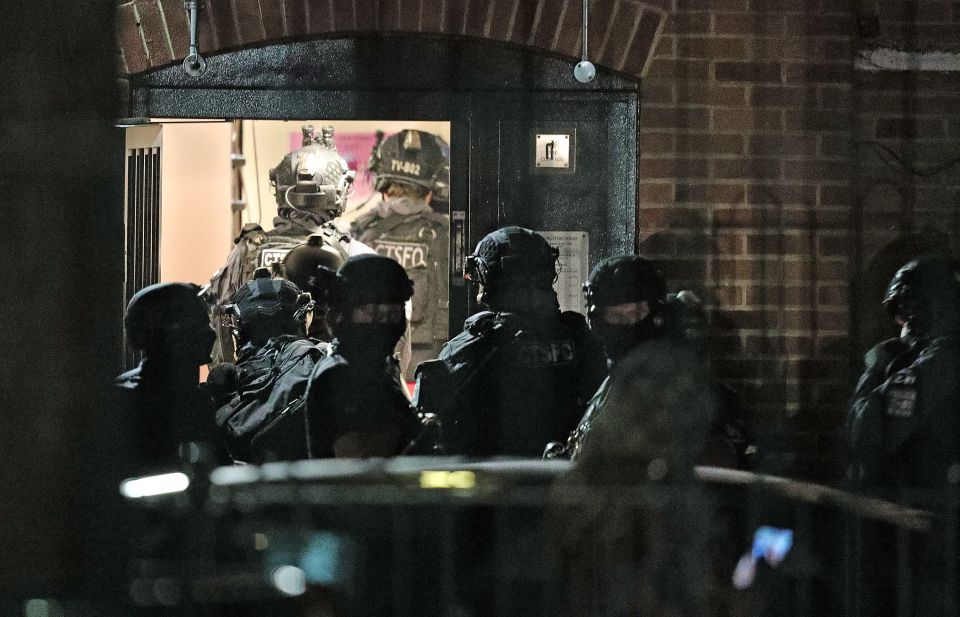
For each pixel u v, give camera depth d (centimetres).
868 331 2100
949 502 1305
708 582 1177
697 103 2094
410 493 1194
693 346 1456
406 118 2127
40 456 1394
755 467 1559
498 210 2144
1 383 1393
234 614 1182
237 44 2078
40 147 1405
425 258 2592
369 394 1351
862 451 1570
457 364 1616
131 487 1275
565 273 2142
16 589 1306
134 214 2162
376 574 1181
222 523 1203
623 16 2081
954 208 2103
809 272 2100
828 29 2095
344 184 2469
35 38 1399
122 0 2056
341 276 1378
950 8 2097
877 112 2105
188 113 2098
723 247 2097
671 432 1226
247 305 1862
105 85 1447
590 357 1631
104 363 1448
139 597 1209
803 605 1212
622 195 2127
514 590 1182
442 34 2094
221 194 2752
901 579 1255
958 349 1558
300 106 2114
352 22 2072
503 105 2128
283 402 1769
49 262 1409
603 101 2125
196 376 1549
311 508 1196
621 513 1176
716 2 2086
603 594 1164
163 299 1525
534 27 2078
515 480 1252
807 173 2100
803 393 2092
